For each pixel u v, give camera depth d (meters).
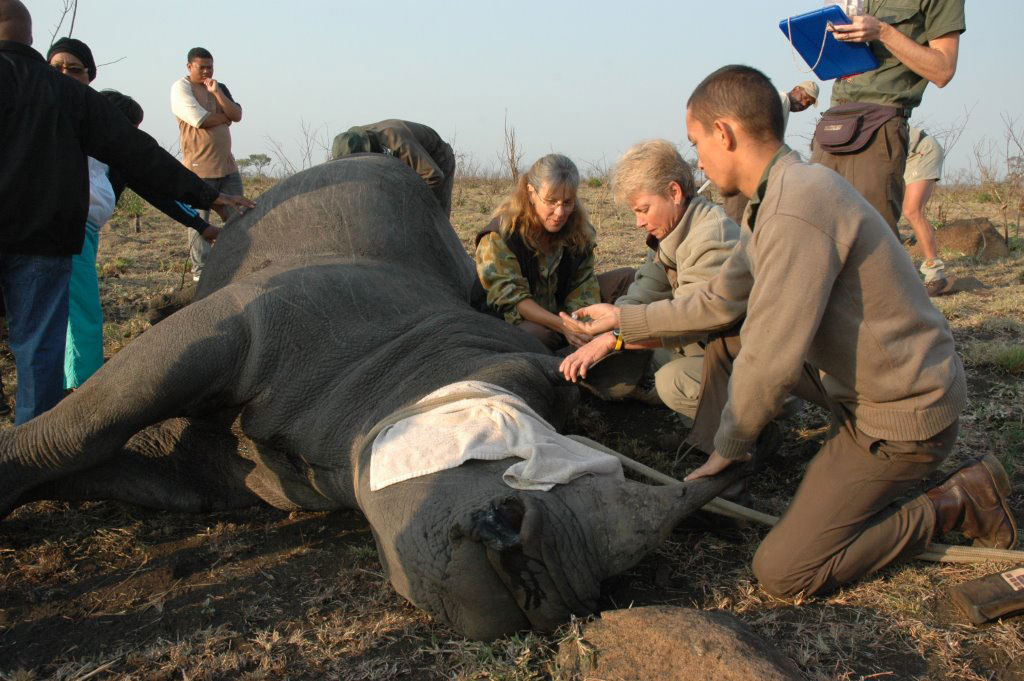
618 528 3.02
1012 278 8.67
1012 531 3.37
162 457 4.13
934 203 15.86
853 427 3.15
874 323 2.90
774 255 2.81
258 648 3.01
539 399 3.79
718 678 2.46
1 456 3.62
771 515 3.78
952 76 4.92
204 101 8.48
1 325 5.88
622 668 2.59
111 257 9.43
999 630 2.95
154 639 3.11
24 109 4.08
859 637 2.93
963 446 4.36
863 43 4.89
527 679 2.72
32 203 4.12
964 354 5.82
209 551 3.71
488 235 4.86
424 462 3.05
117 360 3.72
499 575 2.77
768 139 2.97
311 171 5.15
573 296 5.12
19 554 3.66
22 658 3.03
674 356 4.64
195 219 5.24
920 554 3.32
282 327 3.88
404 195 5.11
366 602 3.25
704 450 3.87
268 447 3.99
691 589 3.24
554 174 4.54
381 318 4.10
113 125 4.41
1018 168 14.11
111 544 3.77
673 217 4.05
